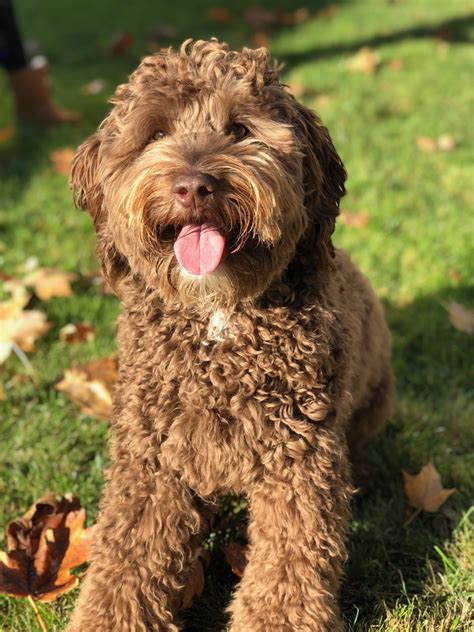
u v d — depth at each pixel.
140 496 0.81
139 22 3.06
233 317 0.79
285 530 0.79
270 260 0.79
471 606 0.83
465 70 2.57
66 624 0.82
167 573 0.82
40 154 1.96
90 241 1.59
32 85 2.12
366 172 1.85
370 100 2.29
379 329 1.03
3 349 1.21
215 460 0.79
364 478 1.05
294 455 0.78
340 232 1.61
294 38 2.89
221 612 0.84
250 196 0.75
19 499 0.99
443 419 1.14
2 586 0.81
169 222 0.78
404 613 0.81
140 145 0.81
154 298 0.83
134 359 0.82
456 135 2.08
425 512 0.98
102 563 0.81
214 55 0.81
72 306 1.37
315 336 0.79
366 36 2.91
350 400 0.86
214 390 0.79
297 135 0.83
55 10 3.29
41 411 1.14
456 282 1.46
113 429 0.85
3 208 1.70
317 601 0.77
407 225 1.64
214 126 0.79
